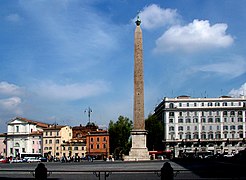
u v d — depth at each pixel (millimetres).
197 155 112562
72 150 128875
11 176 32188
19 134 133625
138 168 39531
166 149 134500
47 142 130000
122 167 42781
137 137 63938
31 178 28844
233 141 133375
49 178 28812
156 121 125250
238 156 62625
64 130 132375
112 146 117688
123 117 118562
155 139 123000
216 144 133875
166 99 137375
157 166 43719
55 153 129000
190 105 136625
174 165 50719
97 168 41750
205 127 135125
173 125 136000
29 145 132375
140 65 63219
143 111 63844
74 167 46875
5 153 134500
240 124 134250
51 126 137000
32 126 136625
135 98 63688
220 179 23875
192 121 135750
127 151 115062
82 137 139375
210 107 135375
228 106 135250
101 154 126375
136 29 63406
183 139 134875
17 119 135125
